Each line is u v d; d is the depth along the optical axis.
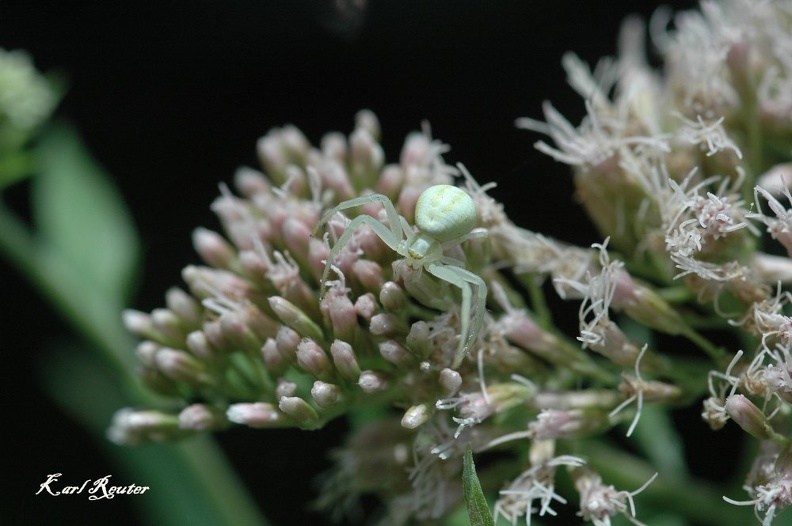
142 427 0.21
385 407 0.22
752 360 0.20
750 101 0.21
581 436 0.20
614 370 0.21
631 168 0.20
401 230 0.19
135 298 0.27
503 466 0.21
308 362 0.19
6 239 0.24
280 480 0.26
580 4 0.27
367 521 0.25
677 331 0.20
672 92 0.22
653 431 0.23
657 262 0.21
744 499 0.21
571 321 0.24
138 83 0.28
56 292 0.24
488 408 0.19
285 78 0.28
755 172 0.21
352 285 0.20
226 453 0.26
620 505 0.19
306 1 0.27
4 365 0.27
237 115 0.28
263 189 0.22
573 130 0.21
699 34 0.22
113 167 0.28
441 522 0.21
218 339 0.20
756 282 0.19
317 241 0.20
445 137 0.27
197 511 0.23
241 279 0.20
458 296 0.19
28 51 0.28
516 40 0.27
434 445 0.19
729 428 0.25
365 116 0.22
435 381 0.19
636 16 0.27
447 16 0.27
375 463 0.21
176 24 0.27
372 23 0.27
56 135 0.25
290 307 0.20
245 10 0.27
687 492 0.21
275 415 0.20
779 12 0.22
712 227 0.19
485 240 0.20
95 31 0.28
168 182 0.28
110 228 0.24
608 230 0.21
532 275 0.20
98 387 0.24
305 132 0.28
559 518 0.24
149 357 0.21
